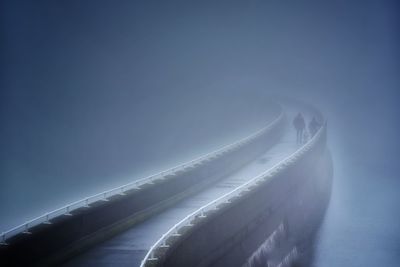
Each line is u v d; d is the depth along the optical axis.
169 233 18.94
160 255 17.31
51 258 20.33
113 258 21.20
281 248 30.94
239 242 25.09
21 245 18.89
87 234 22.95
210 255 21.91
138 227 26.22
